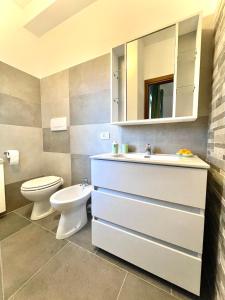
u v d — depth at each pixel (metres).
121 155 1.27
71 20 1.79
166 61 1.29
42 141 2.20
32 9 1.78
